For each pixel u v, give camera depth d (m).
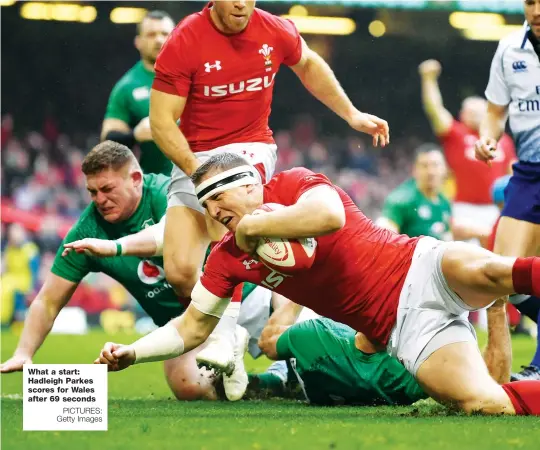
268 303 19.14
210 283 13.86
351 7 74.25
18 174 74.25
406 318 13.48
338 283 13.61
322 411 14.84
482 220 38.88
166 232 16.94
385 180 79.94
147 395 19.39
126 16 73.62
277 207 12.91
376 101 79.81
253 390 17.73
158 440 10.98
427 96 39.16
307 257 12.88
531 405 13.02
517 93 19.67
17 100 77.75
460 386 13.07
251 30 16.62
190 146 17.16
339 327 15.98
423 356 13.30
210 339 15.77
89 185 17.42
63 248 18.03
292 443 10.59
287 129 81.81
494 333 16.42
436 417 13.12
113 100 26.95
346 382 15.74
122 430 12.07
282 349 16.41
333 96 18.16
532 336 42.44
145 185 18.20
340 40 77.88
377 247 13.65
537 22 18.61
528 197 19.53
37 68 77.81
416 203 30.02
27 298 56.75
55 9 74.56
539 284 12.57
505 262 12.72
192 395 17.69
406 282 13.53
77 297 57.91
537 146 19.53
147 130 24.33
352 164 80.62
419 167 30.16
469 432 11.37
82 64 78.44
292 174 13.41
